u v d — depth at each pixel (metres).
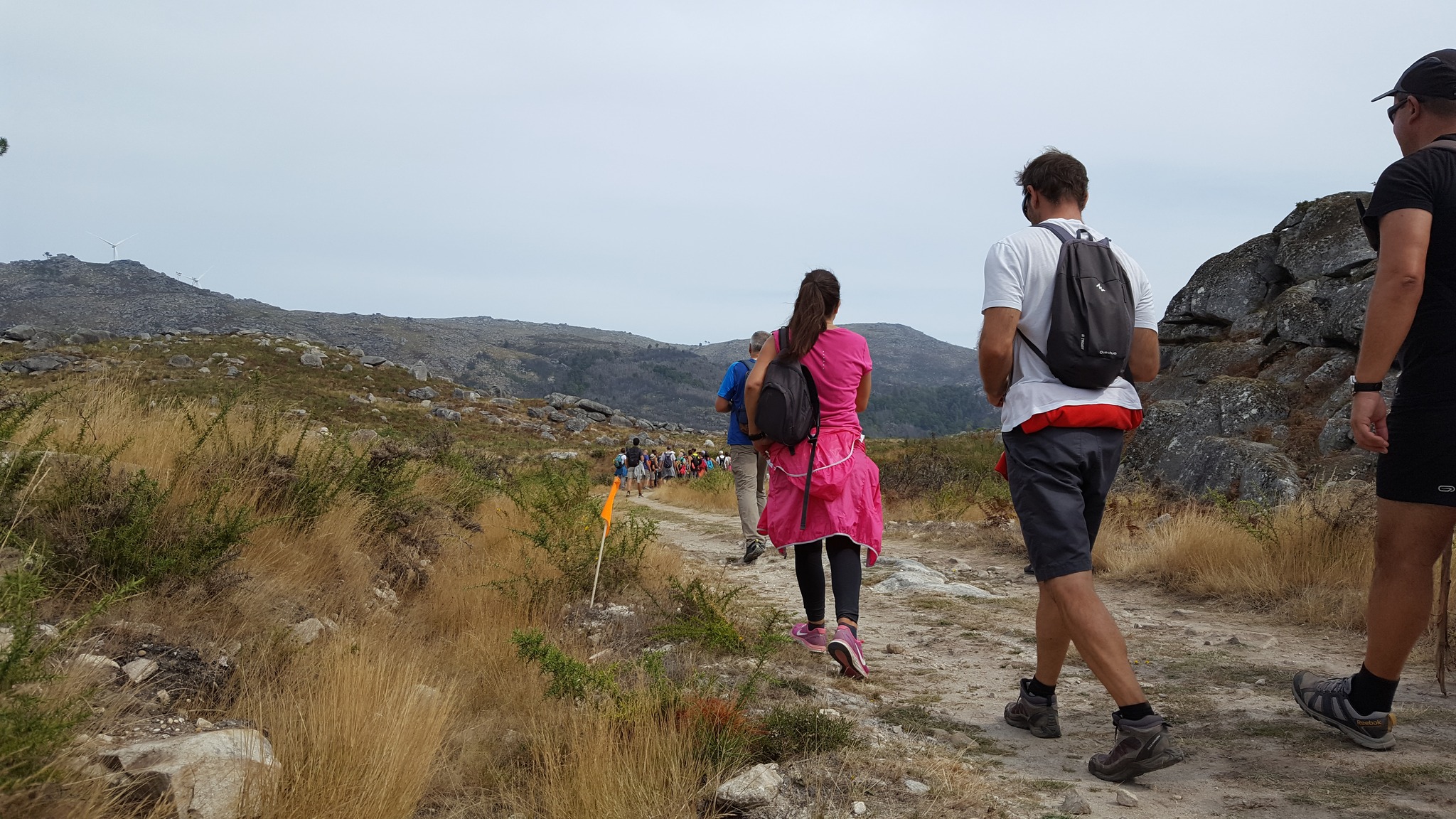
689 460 40.03
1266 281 16.31
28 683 2.22
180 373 53.56
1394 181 2.65
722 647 4.27
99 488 3.81
